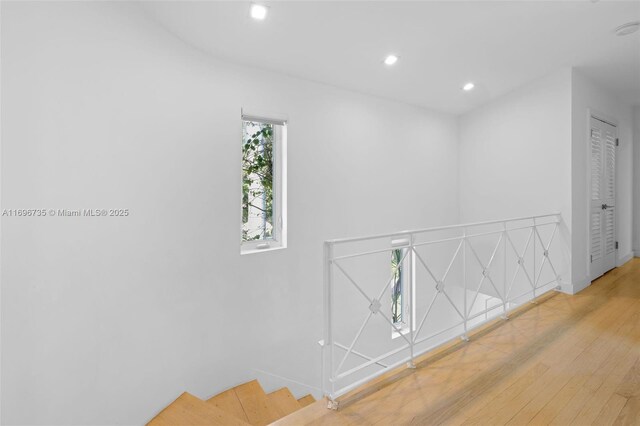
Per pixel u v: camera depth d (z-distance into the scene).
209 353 2.67
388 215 4.09
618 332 2.78
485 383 2.07
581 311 3.25
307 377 3.37
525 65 3.61
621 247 5.12
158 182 2.30
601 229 4.45
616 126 4.84
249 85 2.92
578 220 3.89
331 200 3.54
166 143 2.35
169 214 2.38
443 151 4.70
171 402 2.41
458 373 2.19
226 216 2.78
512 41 3.09
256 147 3.13
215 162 2.70
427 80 3.68
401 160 4.22
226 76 2.77
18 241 1.61
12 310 1.60
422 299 4.48
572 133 3.74
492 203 4.52
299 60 2.96
